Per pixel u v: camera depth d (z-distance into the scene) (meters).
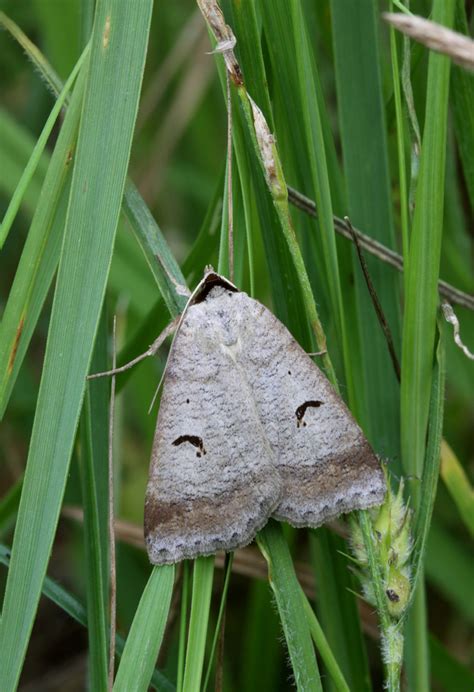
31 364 0.31
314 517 0.25
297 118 0.25
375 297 0.25
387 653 0.24
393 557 0.24
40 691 0.30
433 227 0.25
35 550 0.24
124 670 0.24
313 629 0.24
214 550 0.25
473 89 0.26
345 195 0.26
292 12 0.25
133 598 0.28
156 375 0.29
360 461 0.25
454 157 0.27
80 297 0.24
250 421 0.25
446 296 0.26
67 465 0.24
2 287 0.31
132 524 0.28
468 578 0.28
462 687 0.27
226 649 0.29
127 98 0.24
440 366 0.25
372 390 0.26
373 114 0.26
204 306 0.25
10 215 0.24
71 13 0.28
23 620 0.24
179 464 0.25
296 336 0.26
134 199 0.25
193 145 0.33
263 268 0.28
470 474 0.29
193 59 0.31
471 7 0.27
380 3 0.28
